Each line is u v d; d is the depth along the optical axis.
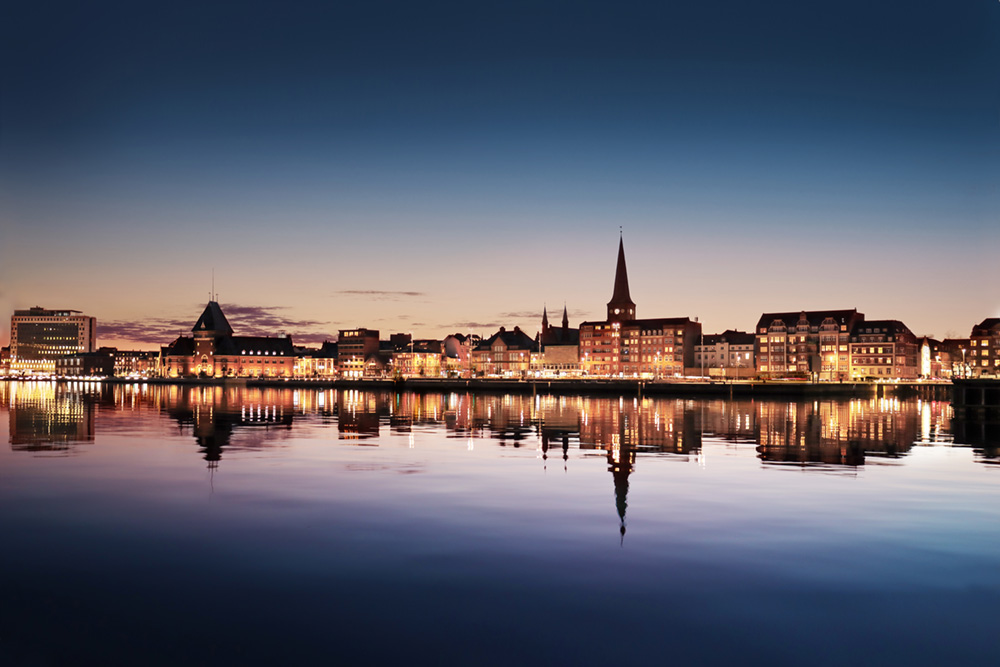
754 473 36.88
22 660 14.88
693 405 118.69
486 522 25.52
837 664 14.73
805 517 26.23
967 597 18.14
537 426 68.94
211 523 25.44
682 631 16.17
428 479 34.75
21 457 43.12
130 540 23.16
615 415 88.06
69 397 145.88
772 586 18.84
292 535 23.77
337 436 57.88
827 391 173.00
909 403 141.62
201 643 15.64
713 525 25.03
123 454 44.78
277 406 111.06
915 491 31.64
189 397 151.50
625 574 19.73
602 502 28.97
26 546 22.50
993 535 23.67
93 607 17.53
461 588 18.70
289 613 17.16
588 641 15.72
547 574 19.73
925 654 15.16
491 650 15.30
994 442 54.72
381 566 20.45
